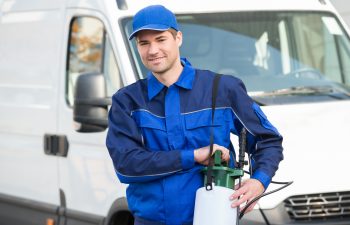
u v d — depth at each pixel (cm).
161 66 497
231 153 510
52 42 816
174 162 493
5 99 875
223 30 768
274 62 769
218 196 488
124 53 718
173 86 506
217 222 487
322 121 689
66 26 800
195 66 752
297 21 792
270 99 730
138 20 494
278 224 608
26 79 847
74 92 724
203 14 774
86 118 707
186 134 503
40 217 818
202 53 759
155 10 494
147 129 507
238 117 505
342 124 684
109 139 512
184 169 498
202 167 500
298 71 768
